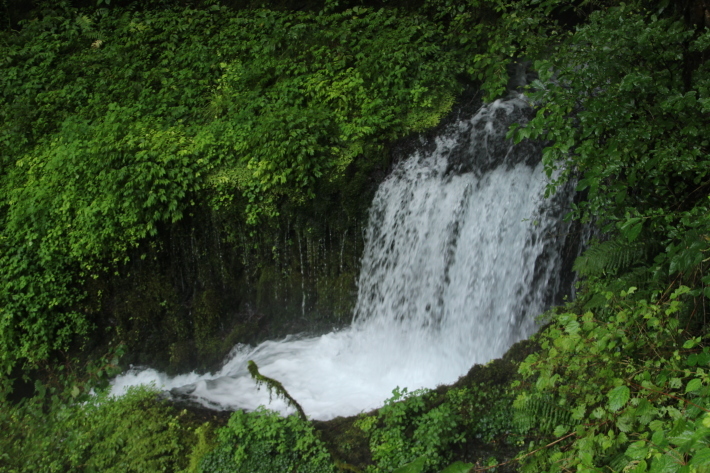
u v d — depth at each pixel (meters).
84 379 8.52
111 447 6.30
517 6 7.42
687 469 2.10
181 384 8.78
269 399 7.09
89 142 8.84
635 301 4.89
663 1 5.51
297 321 9.02
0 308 8.12
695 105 4.41
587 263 5.77
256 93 9.56
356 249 8.76
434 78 9.03
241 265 9.03
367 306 8.67
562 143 4.95
